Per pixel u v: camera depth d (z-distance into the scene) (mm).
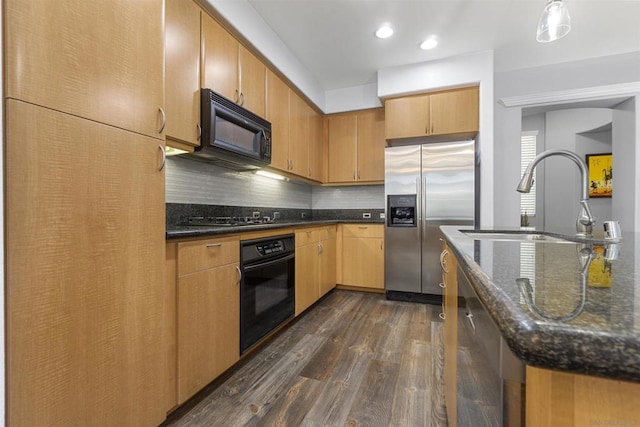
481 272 509
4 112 820
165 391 1303
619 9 2258
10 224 826
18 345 837
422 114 3189
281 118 2783
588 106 3232
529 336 277
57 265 920
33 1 866
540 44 2768
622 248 848
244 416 1423
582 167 1399
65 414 940
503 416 384
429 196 3154
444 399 1498
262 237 2043
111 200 1076
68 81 946
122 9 1121
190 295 1435
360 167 3725
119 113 1106
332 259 3434
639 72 2914
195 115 1744
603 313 306
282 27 2488
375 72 3334
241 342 1797
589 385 308
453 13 2314
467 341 686
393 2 2191
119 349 1104
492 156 2916
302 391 1616
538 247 835
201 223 2213
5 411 821
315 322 2623
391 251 3291
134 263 1159
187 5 1699
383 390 1621
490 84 2896
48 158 897
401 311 2914
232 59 2078
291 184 3705
